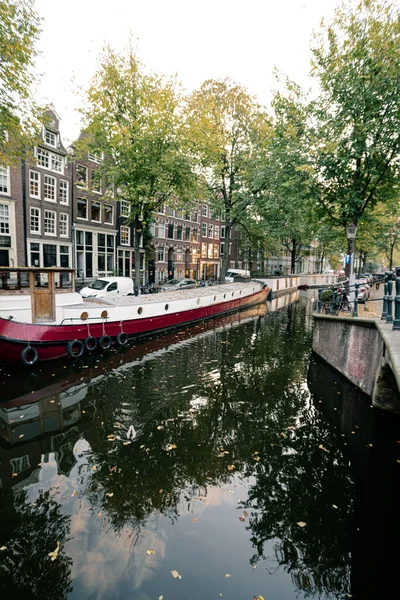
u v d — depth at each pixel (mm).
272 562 3666
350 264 12156
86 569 3533
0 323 9312
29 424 6719
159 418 7066
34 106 12336
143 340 13898
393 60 9695
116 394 8242
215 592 3303
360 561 3689
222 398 8125
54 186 24547
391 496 4770
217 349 12758
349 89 10766
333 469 5414
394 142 10578
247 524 4215
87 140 17469
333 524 4254
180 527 4145
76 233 26641
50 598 3238
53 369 9906
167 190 17547
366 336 7867
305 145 11938
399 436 6434
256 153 22000
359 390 8281
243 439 6293
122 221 30609
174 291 18969
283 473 5289
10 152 12516
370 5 10078
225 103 22375
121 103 16531
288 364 10938
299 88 12117
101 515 4312
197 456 5711
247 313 22719
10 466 5363
